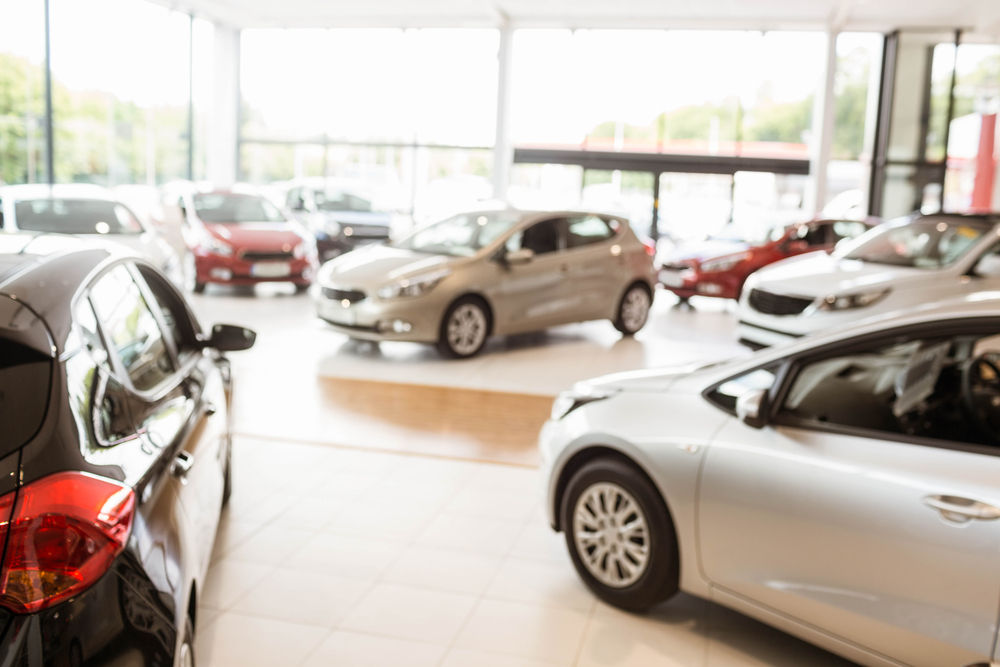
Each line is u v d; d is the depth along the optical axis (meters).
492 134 19.69
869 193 19.03
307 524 4.24
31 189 9.96
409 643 3.17
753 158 18.81
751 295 7.80
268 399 6.61
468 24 19.34
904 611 2.47
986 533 2.31
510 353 8.91
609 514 3.39
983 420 2.69
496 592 3.58
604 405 3.48
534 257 8.90
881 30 18.44
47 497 1.69
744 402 2.88
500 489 4.85
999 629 2.28
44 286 2.12
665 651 3.14
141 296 2.89
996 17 17.22
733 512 2.91
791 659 3.10
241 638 3.16
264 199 13.27
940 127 18.70
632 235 9.94
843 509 2.61
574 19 18.55
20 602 1.61
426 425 6.09
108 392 2.15
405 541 4.08
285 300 11.97
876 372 2.85
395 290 8.03
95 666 1.67
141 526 1.91
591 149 19.30
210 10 19.22
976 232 7.40
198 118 20.30
